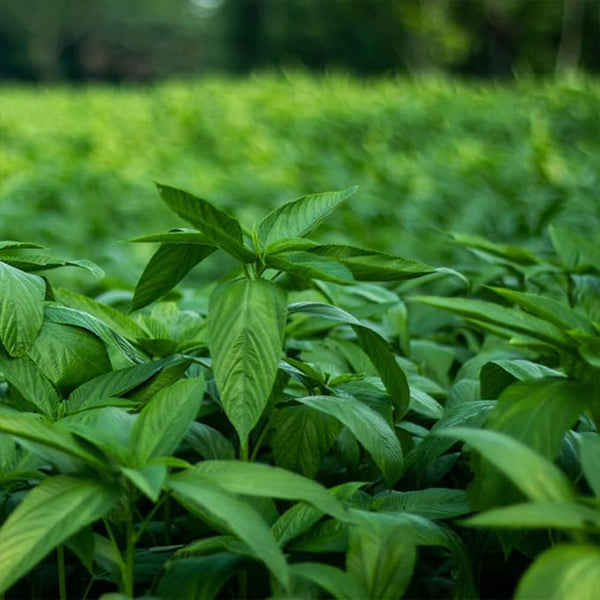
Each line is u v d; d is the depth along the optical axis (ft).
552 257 14.28
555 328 6.26
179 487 5.30
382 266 7.14
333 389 7.59
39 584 7.45
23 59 210.59
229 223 6.62
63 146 28.84
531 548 6.93
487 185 23.20
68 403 6.95
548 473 5.09
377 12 137.49
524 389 6.02
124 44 220.43
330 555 6.72
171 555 6.97
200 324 8.78
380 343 7.21
